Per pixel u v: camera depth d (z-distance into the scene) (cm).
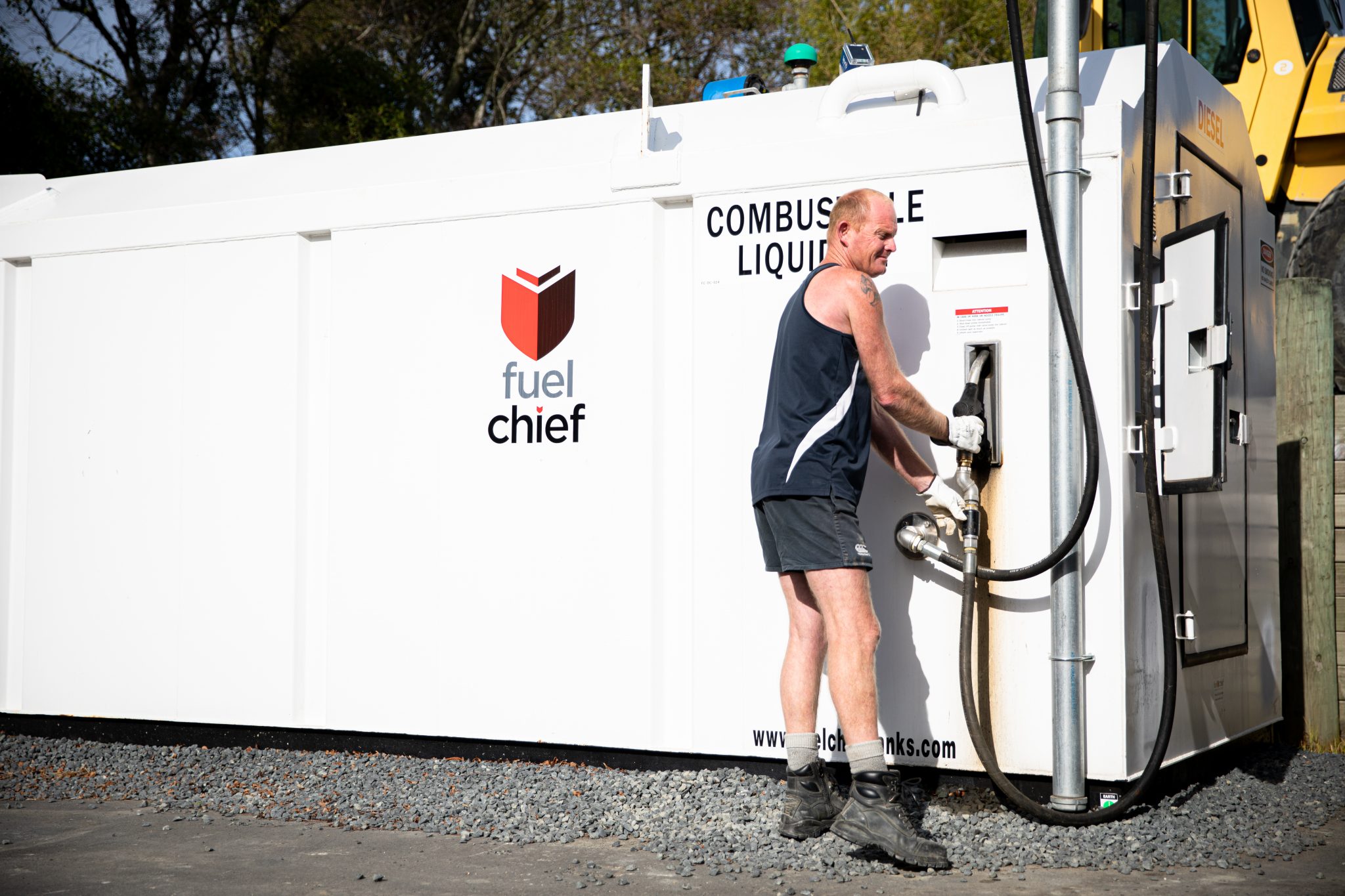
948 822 342
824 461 322
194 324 477
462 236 437
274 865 313
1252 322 468
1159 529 327
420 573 438
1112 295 345
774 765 390
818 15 1728
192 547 473
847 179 383
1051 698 348
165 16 1845
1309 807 374
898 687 370
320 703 453
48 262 505
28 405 508
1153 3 324
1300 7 599
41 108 1620
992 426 357
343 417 453
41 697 499
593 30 1980
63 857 324
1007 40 1647
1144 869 304
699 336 401
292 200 462
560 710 416
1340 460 507
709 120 437
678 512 408
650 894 284
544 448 422
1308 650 504
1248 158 470
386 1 2038
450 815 361
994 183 365
